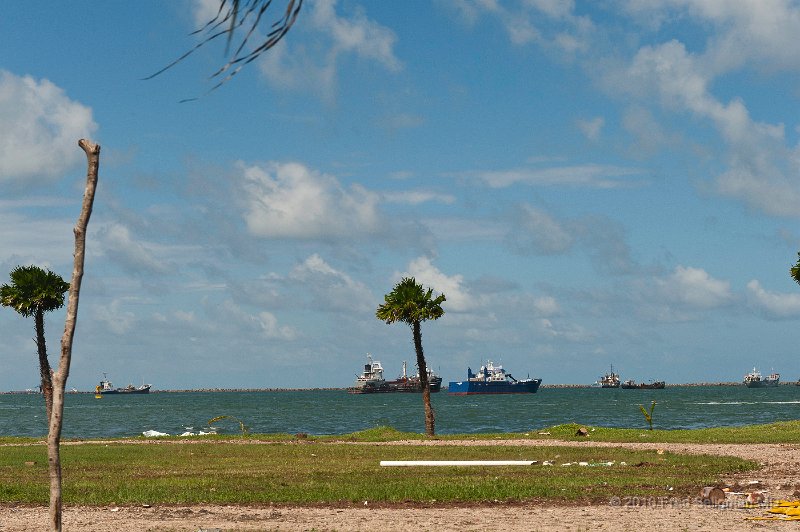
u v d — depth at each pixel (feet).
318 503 76.13
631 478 93.91
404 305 208.23
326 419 447.01
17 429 375.04
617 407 588.09
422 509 72.23
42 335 195.83
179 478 99.66
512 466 112.57
